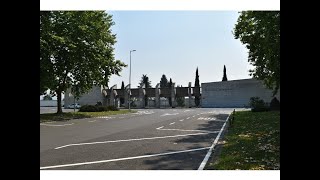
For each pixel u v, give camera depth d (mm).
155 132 19688
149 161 10469
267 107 41438
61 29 35656
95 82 40000
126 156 11391
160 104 89562
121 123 27484
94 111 49406
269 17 14258
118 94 87188
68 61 35656
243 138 15000
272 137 14359
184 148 13219
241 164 9312
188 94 83938
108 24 41250
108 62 39125
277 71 15219
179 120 30781
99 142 15195
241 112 41875
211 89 77688
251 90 68875
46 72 32500
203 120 30375
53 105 98750
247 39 23062
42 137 17266
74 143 14859
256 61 23672
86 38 36906
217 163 9734
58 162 10359
